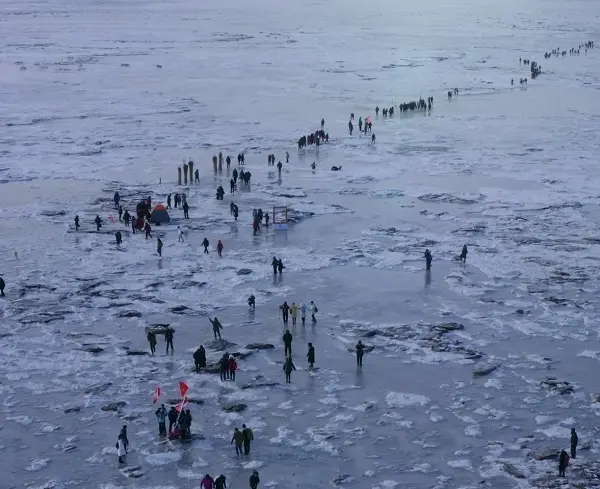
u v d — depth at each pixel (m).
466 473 30.72
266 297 48.94
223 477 29.23
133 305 47.72
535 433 33.62
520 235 60.81
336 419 34.75
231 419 34.75
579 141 92.56
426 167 81.50
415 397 36.69
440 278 52.09
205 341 42.75
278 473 30.80
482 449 32.44
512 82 134.38
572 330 44.12
